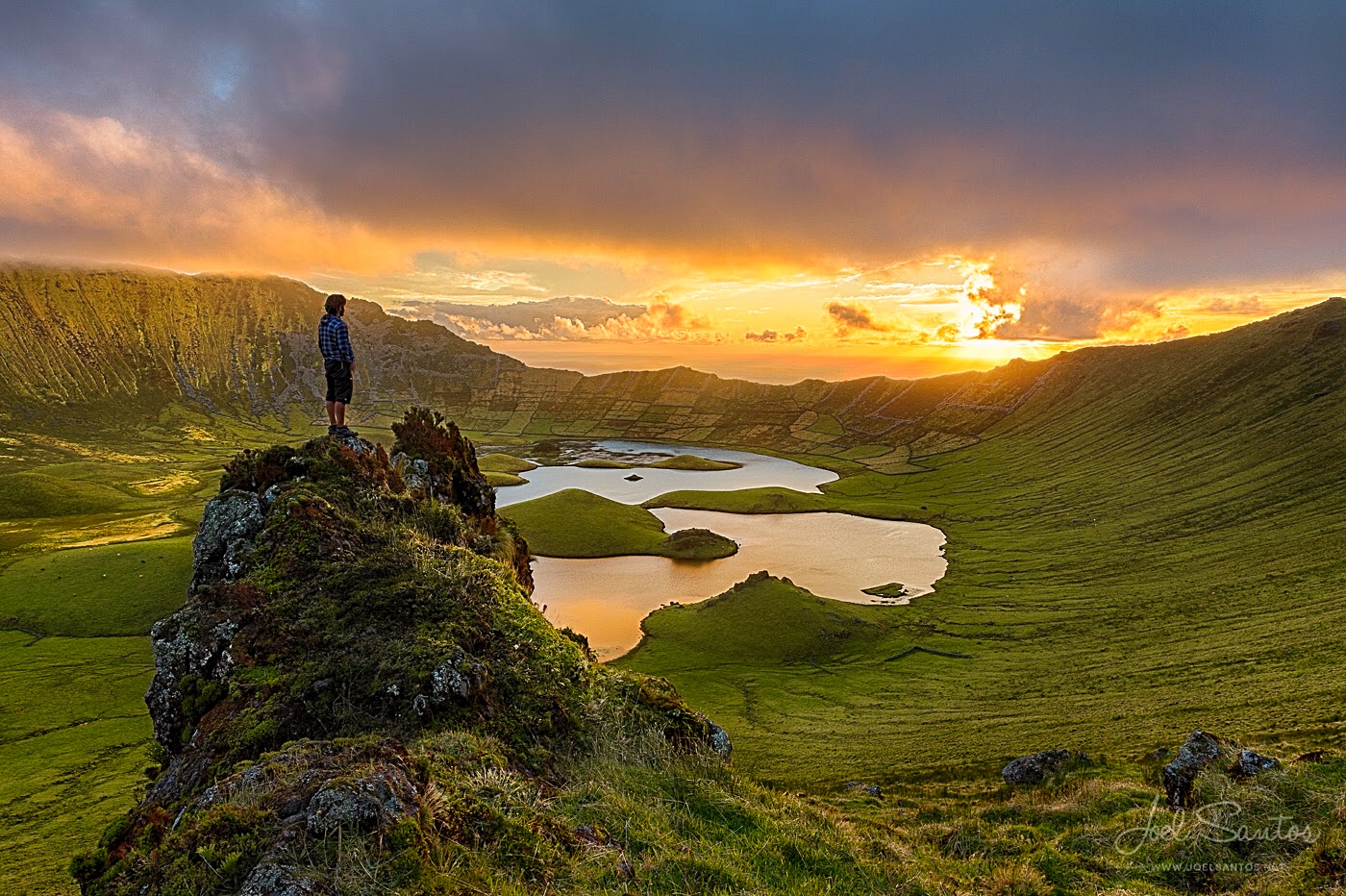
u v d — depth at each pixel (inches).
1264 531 6166.3
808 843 544.4
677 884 415.2
